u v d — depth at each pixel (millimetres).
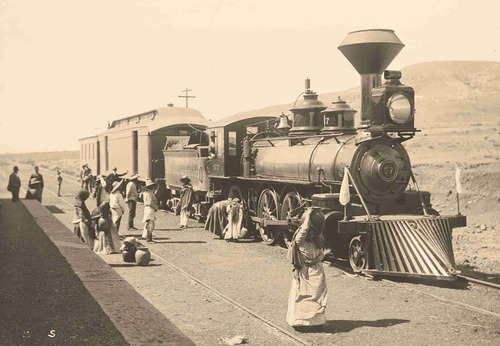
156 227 18000
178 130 24219
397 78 11273
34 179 25203
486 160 29422
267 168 14930
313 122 14867
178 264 11680
